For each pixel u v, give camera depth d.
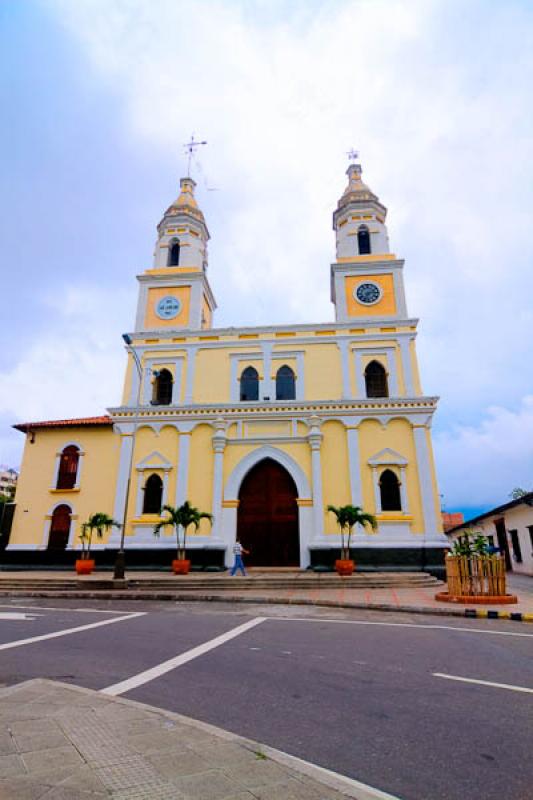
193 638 8.93
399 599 14.24
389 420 22.89
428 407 22.77
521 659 7.39
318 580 17.36
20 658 7.31
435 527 21.06
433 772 3.69
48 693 5.28
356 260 26.58
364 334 24.80
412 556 20.69
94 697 5.15
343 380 24.14
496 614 11.70
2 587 17.06
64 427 24.62
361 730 4.52
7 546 22.92
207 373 25.14
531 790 3.42
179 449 23.45
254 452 23.09
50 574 20.30
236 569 19.88
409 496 21.70
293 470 22.69
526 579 24.02
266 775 3.43
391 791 3.41
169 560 21.67
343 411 23.16
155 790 3.17
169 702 5.30
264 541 22.39
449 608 12.45
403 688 5.85
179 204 30.06
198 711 5.01
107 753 3.74
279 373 24.86
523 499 24.45
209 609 13.02
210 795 3.13
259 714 4.94
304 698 5.46
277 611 12.66
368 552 20.88
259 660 7.25
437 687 5.90
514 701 5.36
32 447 24.56
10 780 3.26
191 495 22.75
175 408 23.98
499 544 31.77
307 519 21.91
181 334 25.86
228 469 23.00
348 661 7.21
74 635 9.16
